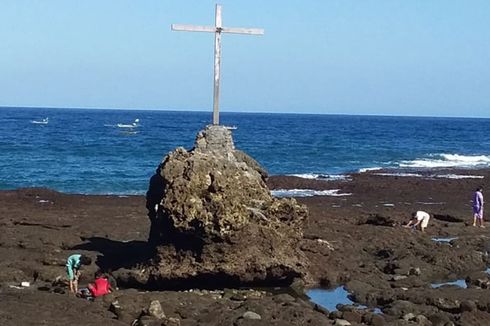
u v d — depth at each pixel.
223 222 19.16
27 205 35.06
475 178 54.16
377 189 45.94
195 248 19.56
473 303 17.55
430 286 20.19
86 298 17.78
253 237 19.78
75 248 23.81
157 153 72.12
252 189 20.41
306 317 15.97
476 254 23.86
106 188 46.81
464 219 33.03
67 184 48.19
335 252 23.73
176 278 19.42
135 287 19.88
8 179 49.94
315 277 20.84
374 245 25.73
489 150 95.25
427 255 23.70
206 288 19.83
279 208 20.58
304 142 97.81
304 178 50.19
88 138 94.62
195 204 19.25
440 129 171.12
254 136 112.00
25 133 103.62
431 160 74.88
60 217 30.23
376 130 153.38
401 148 92.12
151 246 20.64
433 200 41.59
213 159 20.19
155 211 20.25
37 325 14.59
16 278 20.12
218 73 21.67
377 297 18.80
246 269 19.59
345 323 15.64
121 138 96.69
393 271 22.16
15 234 25.53
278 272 20.00
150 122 170.12
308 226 28.27
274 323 15.28
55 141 85.88
